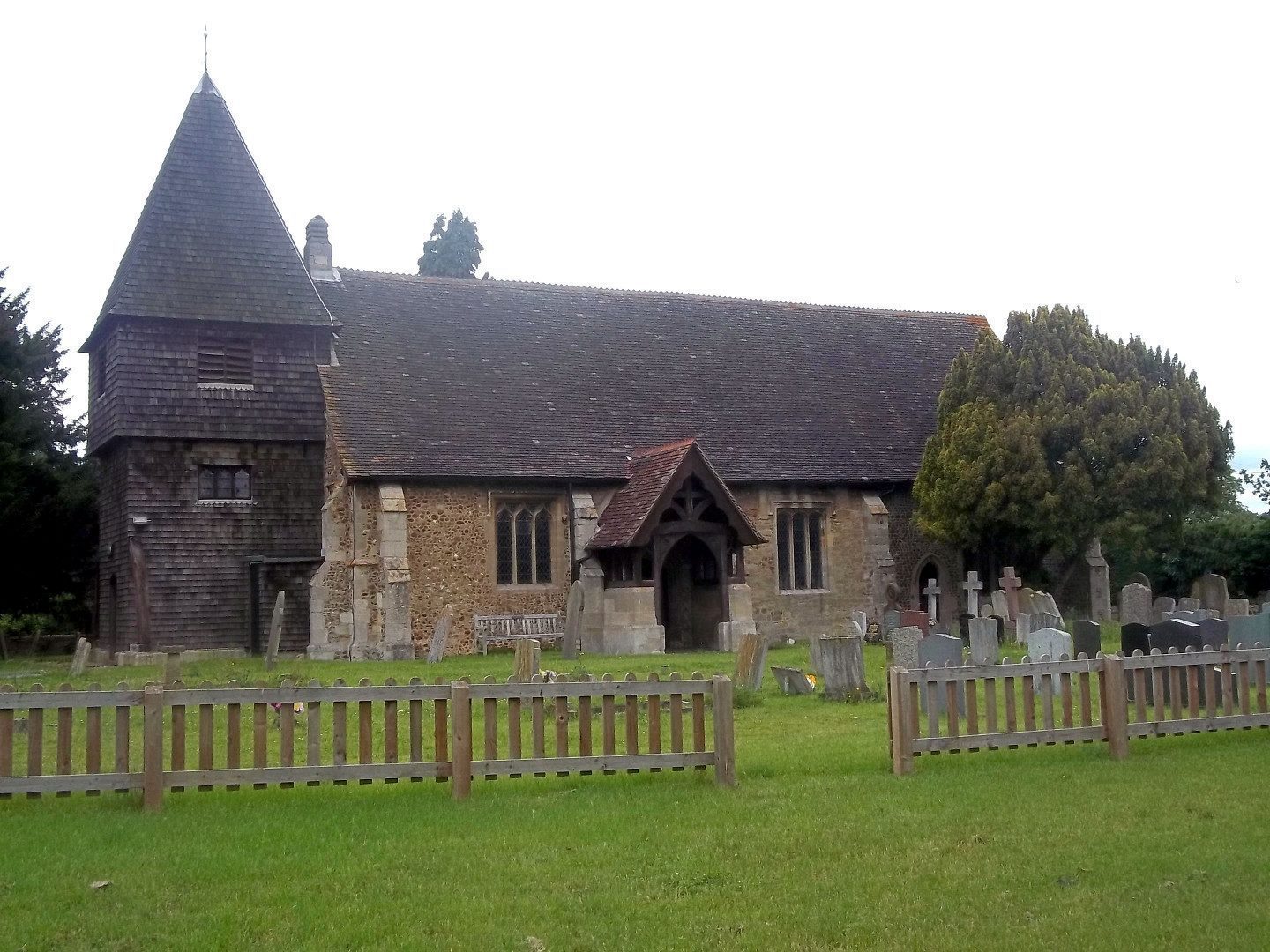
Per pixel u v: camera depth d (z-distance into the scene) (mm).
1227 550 37562
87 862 7848
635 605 27703
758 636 18109
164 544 28250
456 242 58781
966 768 10953
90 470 38375
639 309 35375
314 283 31562
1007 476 29547
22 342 38719
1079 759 11344
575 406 31234
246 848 8203
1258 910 6875
